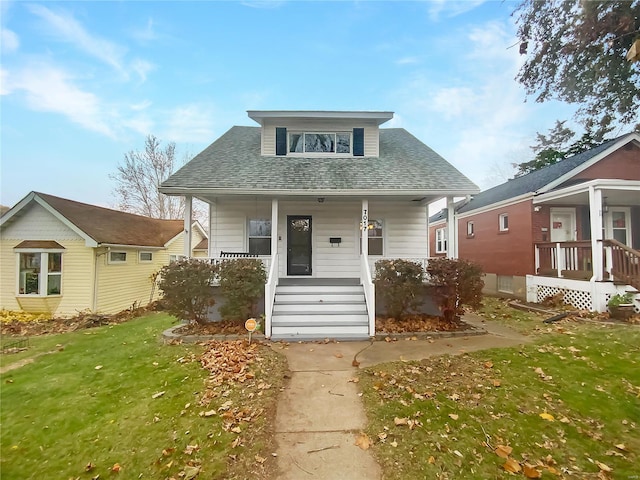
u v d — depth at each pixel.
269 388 4.62
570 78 4.95
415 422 3.69
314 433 3.59
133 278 15.21
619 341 6.32
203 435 3.57
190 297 7.75
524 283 12.66
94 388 4.93
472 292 7.76
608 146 12.25
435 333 7.30
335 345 6.70
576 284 9.97
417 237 11.35
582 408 3.96
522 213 12.88
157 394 4.55
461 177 9.87
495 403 4.07
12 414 4.26
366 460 3.16
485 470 2.97
